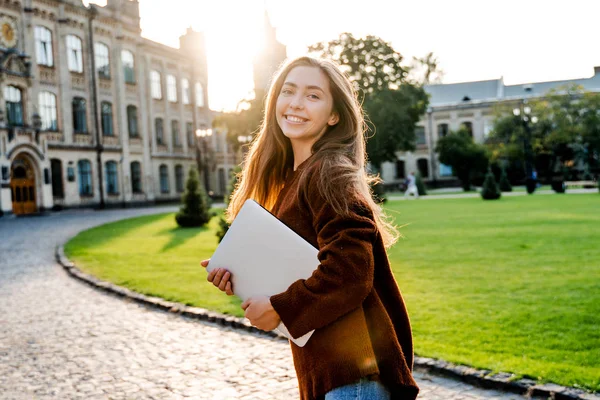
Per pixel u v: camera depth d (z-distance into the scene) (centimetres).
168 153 4522
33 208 3130
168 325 683
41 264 1263
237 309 718
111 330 670
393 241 203
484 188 3184
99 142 3706
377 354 169
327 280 156
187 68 4862
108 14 3847
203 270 1055
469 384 443
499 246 1185
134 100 4112
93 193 3641
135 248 1437
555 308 636
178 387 474
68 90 3494
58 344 618
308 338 167
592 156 5731
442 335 555
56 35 3422
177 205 4434
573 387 405
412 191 4034
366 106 3709
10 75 3012
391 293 177
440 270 927
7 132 2916
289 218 183
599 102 5325
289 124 196
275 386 466
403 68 3925
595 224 1532
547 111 5397
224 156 5497
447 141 5625
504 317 609
